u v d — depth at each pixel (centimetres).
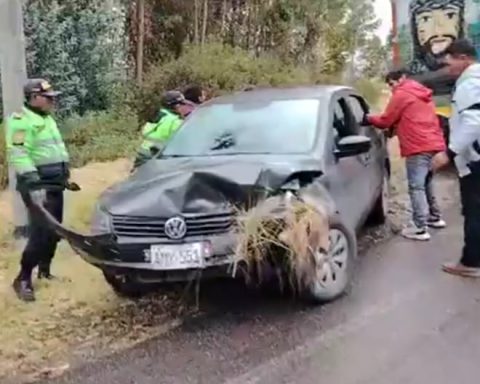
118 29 1781
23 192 587
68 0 1648
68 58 1622
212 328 533
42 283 636
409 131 749
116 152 1348
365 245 746
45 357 494
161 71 1673
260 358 473
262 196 534
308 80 2030
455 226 816
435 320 526
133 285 585
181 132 682
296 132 640
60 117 1566
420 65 1089
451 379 430
